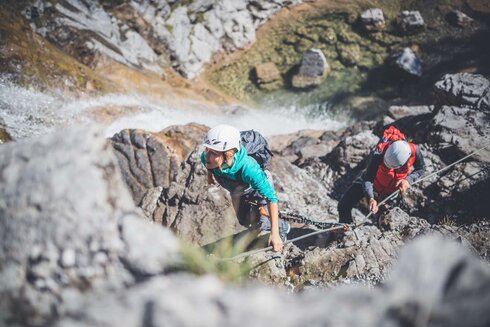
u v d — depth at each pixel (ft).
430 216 23.32
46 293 6.75
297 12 59.21
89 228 6.83
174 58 51.26
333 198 25.93
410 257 5.98
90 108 35.68
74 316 5.80
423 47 54.65
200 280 5.90
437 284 5.68
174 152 23.80
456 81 28.96
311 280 16.39
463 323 5.37
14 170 7.30
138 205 21.01
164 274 6.81
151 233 7.10
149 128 36.35
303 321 5.54
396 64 51.11
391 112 31.09
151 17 50.72
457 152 25.05
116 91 39.60
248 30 55.88
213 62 54.03
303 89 51.72
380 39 55.93
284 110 49.67
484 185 23.40
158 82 46.06
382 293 5.83
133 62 46.83
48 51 36.81
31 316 6.72
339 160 27.71
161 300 5.61
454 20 56.59
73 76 36.65
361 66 53.72
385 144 19.40
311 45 55.98
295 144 32.60
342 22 57.93
